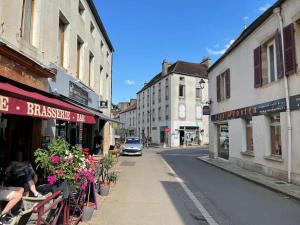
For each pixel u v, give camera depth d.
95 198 7.19
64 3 12.00
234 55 17.19
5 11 7.28
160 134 49.62
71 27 12.99
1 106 4.80
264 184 10.90
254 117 14.36
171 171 15.17
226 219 6.73
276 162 12.28
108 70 24.17
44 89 9.66
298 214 7.21
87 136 19.95
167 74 47.06
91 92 16.84
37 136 9.45
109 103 24.72
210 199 8.76
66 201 5.20
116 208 7.43
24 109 5.46
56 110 6.92
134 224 6.18
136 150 26.41
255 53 14.14
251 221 6.61
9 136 8.48
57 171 5.22
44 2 9.83
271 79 13.31
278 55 12.00
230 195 9.39
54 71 10.07
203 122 47.47
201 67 49.59
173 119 45.34
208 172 15.04
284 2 11.55
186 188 10.40
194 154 28.84
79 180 5.89
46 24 10.02
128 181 11.66
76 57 13.88
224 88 19.58
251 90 14.77
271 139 13.18
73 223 5.73
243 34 15.71
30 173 6.71
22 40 8.20
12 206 5.11
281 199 8.88
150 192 9.54
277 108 12.09
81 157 5.83
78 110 8.75
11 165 6.61
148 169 15.94
